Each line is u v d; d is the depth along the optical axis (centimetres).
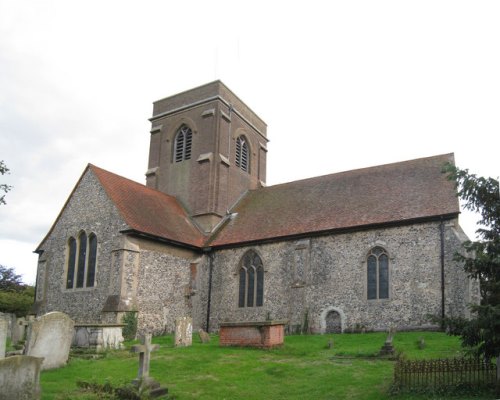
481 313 1101
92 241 2706
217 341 2231
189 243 2878
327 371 1438
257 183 3831
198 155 3441
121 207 2658
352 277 2456
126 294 2464
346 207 2716
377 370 1429
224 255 2895
